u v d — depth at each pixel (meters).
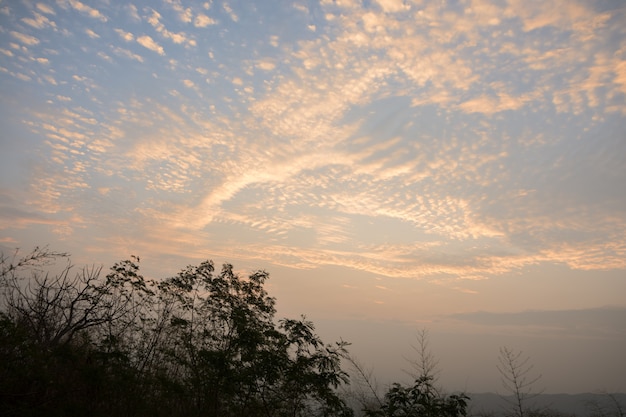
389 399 9.23
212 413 10.33
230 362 10.42
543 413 11.85
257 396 10.65
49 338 10.59
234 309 11.53
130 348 10.94
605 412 12.58
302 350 10.74
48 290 11.23
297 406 10.70
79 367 9.27
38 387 8.57
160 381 10.18
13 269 10.71
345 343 10.77
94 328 11.22
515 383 11.36
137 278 11.98
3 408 7.82
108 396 9.30
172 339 11.54
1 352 8.44
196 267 12.63
